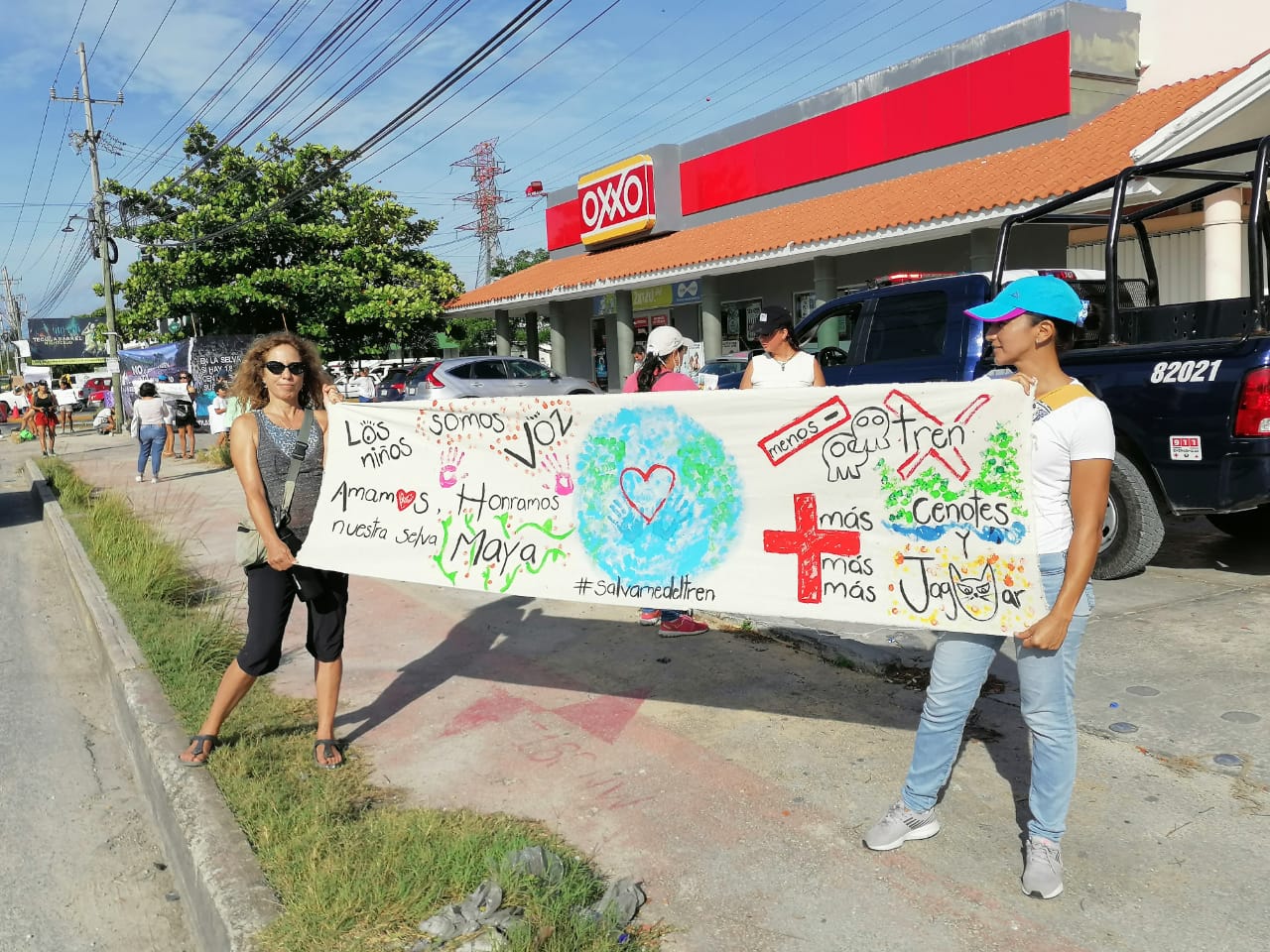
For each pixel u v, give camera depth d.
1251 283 5.20
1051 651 2.68
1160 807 3.22
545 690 4.62
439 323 27.36
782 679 4.58
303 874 2.92
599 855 3.12
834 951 2.59
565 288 19.80
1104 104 13.17
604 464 3.53
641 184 20.12
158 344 29.56
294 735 4.16
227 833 3.22
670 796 3.48
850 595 3.08
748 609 3.28
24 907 3.31
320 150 26.42
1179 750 3.60
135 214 27.31
